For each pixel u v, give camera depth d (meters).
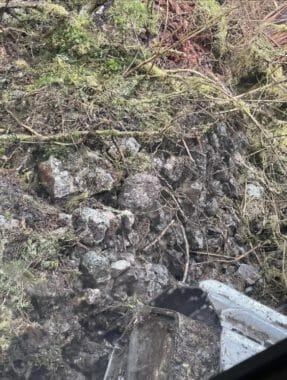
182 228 3.58
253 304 3.03
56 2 4.25
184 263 3.53
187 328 2.88
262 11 5.28
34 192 3.23
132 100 3.84
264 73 4.84
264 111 4.60
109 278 3.05
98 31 4.16
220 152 4.07
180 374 2.74
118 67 4.04
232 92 4.64
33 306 2.83
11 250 2.91
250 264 3.87
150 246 3.41
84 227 3.13
